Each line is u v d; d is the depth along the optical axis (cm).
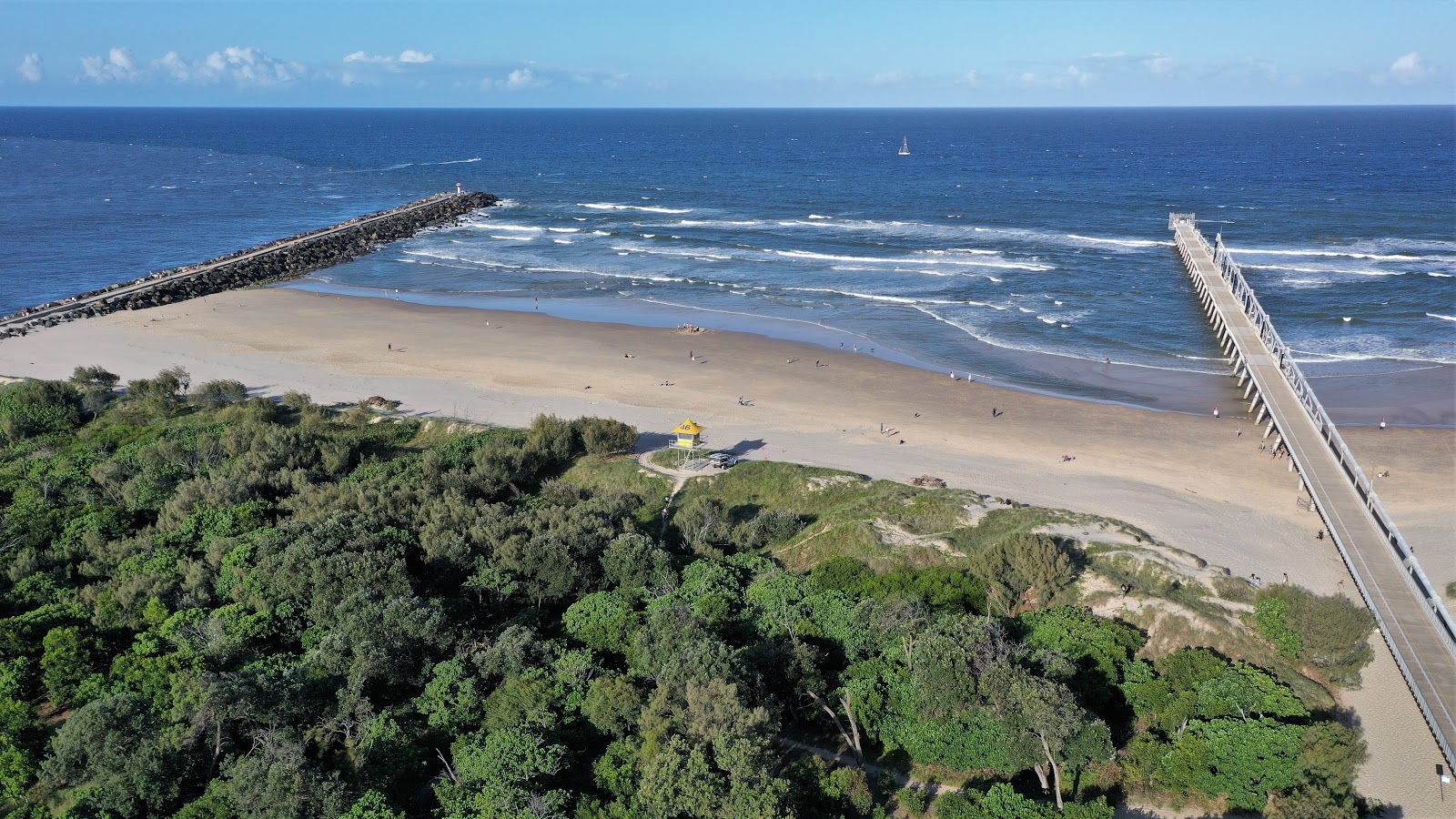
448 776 3325
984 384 8444
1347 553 5028
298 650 4231
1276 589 4519
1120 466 6619
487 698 3681
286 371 8956
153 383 8038
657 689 3634
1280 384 7506
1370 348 9106
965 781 3556
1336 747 3394
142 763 3191
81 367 8900
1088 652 3994
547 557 4750
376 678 3803
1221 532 5544
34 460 6656
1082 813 3225
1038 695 3444
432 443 7250
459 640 4144
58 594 4569
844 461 6794
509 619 4500
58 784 3319
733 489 6462
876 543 5281
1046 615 4347
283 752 3212
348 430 7262
